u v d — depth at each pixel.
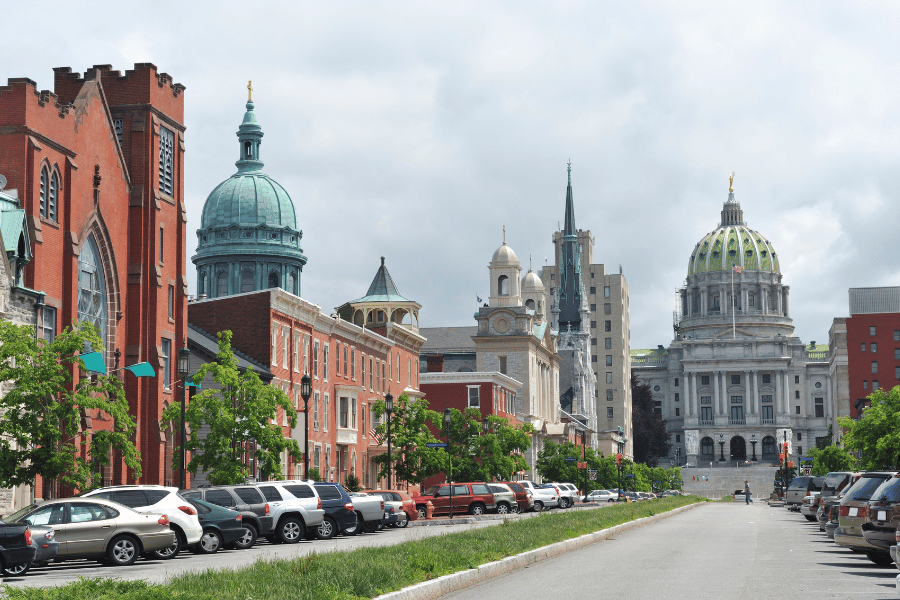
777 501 116.12
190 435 49.84
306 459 49.25
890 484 25.31
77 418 37.84
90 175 49.72
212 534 33.69
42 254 45.00
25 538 25.05
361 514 43.78
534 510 76.88
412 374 94.25
